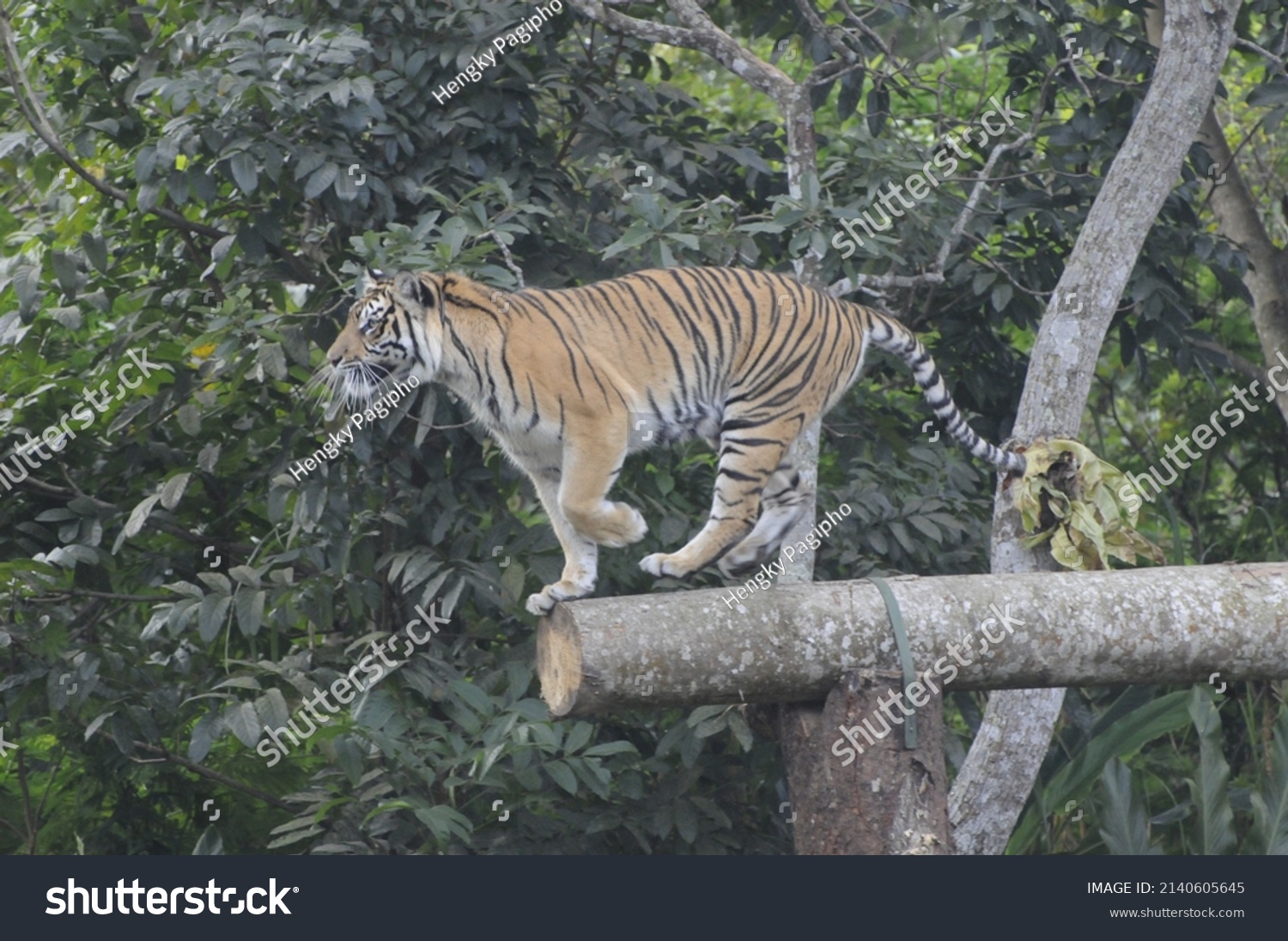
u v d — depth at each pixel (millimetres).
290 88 10250
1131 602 8133
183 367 10844
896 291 12383
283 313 10438
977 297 12625
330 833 10477
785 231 11398
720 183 12594
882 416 12102
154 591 11656
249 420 11320
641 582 11016
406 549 10695
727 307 8820
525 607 11008
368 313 8688
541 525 10414
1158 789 13297
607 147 11633
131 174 11594
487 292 8641
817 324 8961
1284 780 10219
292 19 10891
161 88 9945
